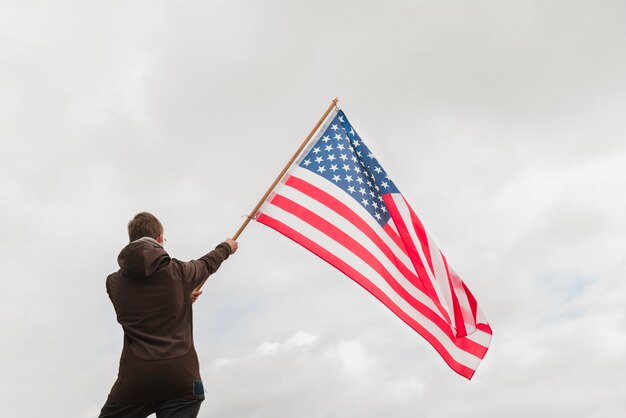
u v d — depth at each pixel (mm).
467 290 10258
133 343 5527
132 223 6098
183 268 5832
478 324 10117
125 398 5410
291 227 9758
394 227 10383
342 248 9789
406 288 10008
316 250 9672
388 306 9641
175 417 5410
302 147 10125
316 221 9906
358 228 10062
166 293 5613
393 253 10188
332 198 10180
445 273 10195
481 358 10000
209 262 6156
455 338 10023
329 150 10586
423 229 10359
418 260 10219
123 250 5742
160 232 6145
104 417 5473
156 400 5410
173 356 5469
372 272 9797
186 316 5734
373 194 10477
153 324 5547
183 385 5449
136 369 5398
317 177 10305
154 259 5629
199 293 7012
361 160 10672
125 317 5613
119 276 5746
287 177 10188
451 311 10086
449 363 9859
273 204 9883
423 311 9945
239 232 9617
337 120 10805
